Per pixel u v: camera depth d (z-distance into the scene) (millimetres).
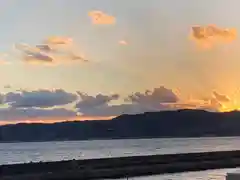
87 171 36000
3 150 87250
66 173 34906
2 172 32719
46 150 89250
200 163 43938
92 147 95438
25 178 32250
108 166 39906
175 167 41125
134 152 82438
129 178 34812
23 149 90688
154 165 41125
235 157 51094
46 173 33906
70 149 94125
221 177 33531
